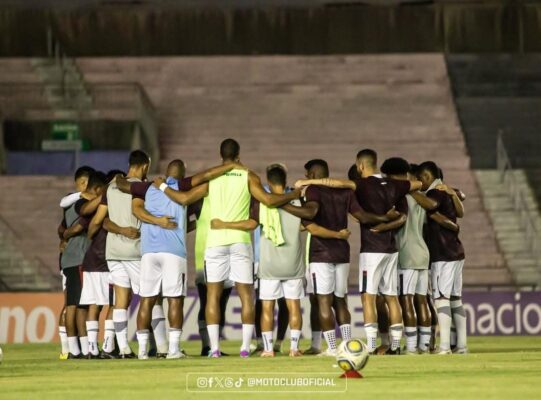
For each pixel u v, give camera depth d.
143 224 28.17
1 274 60.00
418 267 29.88
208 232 28.75
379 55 79.88
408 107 75.31
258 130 73.19
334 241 29.12
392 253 29.02
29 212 63.84
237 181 28.50
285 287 29.73
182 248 28.16
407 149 71.00
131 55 83.44
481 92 78.81
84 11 83.56
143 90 73.06
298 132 73.00
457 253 30.14
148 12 83.56
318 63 79.25
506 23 83.44
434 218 29.89
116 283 29.41
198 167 70.38
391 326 29.36
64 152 69.88
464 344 31.05
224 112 75.06
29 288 59.47
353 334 47.38
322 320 29.19
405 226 29.88
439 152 70.81
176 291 28.14
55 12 83.56
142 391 19.47
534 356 28.44
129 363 26.98
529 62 80.75
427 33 83.31
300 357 28.83
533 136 74.50
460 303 30.86
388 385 20.06
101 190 30.22
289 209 28.70
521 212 64.44
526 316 48.94
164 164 70.25
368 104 75.56
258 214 29.36
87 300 30.08
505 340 43.44
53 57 82.94
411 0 83.44
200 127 73.88
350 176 30.88
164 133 73.38
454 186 66.75
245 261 28.69
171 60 79.12
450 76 79.75
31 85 73.75
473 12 83.44
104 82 77.25
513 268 60.78
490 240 62.72
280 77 78.25
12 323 47.56
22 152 70.19
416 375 22.08
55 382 21.45
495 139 73.88
